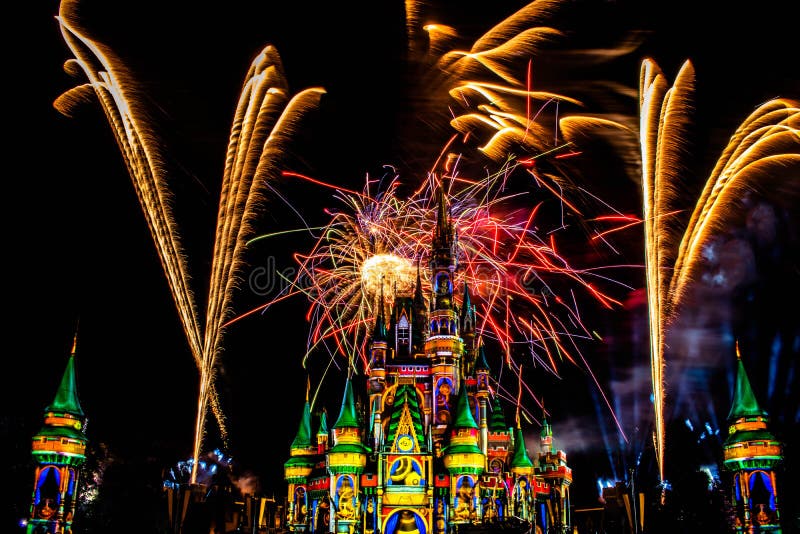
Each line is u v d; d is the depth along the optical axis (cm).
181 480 8531
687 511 8225
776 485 5519
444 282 8806
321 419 9544
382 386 8456
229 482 9369
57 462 5547
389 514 7362
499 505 8069
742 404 5778
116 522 7762
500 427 8938
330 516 7538
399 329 8744
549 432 9794
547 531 8906
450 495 7412
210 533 7394
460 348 8631
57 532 5434
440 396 8294
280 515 8825
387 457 7512
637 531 7756
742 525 5509
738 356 6016
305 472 8438
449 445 7631
